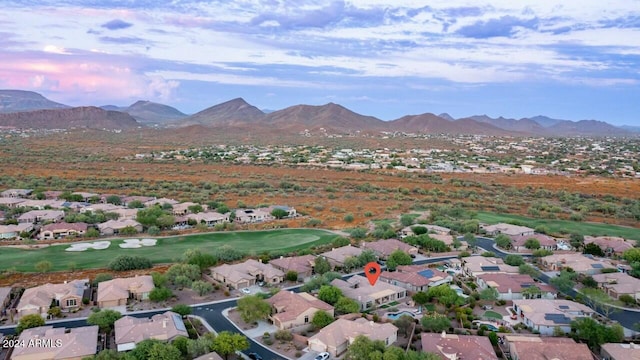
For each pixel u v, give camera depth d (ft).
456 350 253.85
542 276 404.57
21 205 618.03
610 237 518.37
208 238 505.66
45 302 304.09
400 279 367.45
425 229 515.09
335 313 312.50
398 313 317.42
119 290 324.19
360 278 370.94
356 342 249.34
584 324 281.13
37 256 425.28
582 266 411.54
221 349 245.24
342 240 472.03
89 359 231.09
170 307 318.45
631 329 298.35
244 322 297.33
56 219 561.02
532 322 297.33
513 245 484.33
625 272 408.46
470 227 542.57
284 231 543.39
